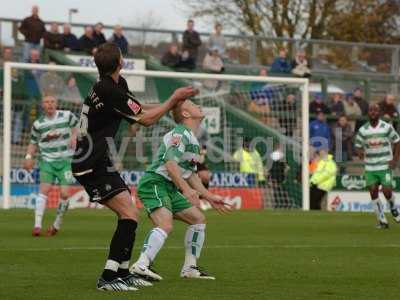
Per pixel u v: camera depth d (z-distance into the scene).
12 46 77.75
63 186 43.31
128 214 24.16
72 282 25.66
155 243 25.97
